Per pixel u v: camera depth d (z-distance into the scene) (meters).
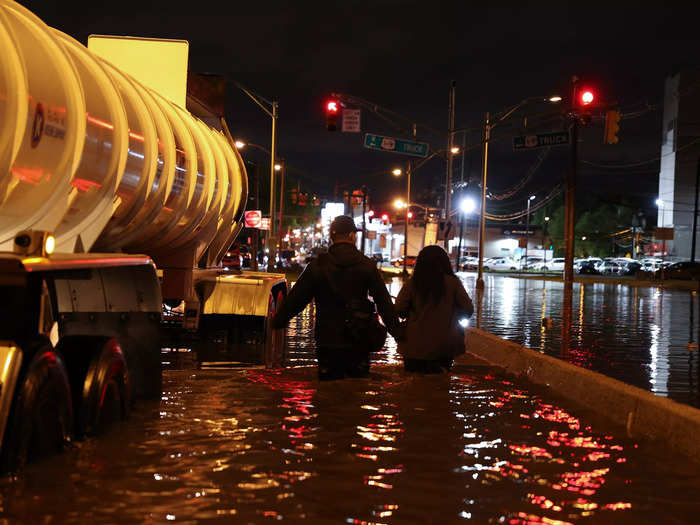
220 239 12.69
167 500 3.98
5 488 3.84
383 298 7.59
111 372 5.08
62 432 4.36
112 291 6.28
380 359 11.45
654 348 14.00
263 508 3.93
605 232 140.38
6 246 5.91
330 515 3.87
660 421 5.86
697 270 67.62
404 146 38.56
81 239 7.11
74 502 3.85
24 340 3.88
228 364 9.87
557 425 6.26
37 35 6.03
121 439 5.16
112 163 7.12
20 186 5.56
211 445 5.17
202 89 12.56
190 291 10.71
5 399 3.62
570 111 26.89
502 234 142.00
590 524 3.88
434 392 7.50
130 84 8.54
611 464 5.07
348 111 33.66
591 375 7.42
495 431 5.95
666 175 106.38
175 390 7.32
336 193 76.25
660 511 4.14
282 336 11.88
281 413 6.34
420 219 119.31
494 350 10.53
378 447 5.31
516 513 4.00
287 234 118.44
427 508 4.04
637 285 52.50
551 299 31.17
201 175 10.63
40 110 5.60
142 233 8.97
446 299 8.48
